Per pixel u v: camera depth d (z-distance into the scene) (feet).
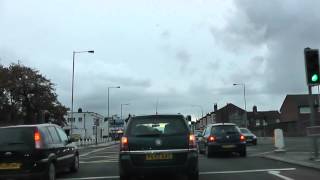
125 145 44.34
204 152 86.22
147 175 44.21
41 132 49.39
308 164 58.70
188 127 45.19
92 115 422.41
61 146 54.90
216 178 49.78
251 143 134.51
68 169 60.85
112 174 58.54
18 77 239.71
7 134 48.11
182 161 43.93
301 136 228.63
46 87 247.91
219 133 81.25
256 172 54.03
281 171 54.03
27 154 47.34
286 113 363.15
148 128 44.60
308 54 63.16
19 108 237.86
